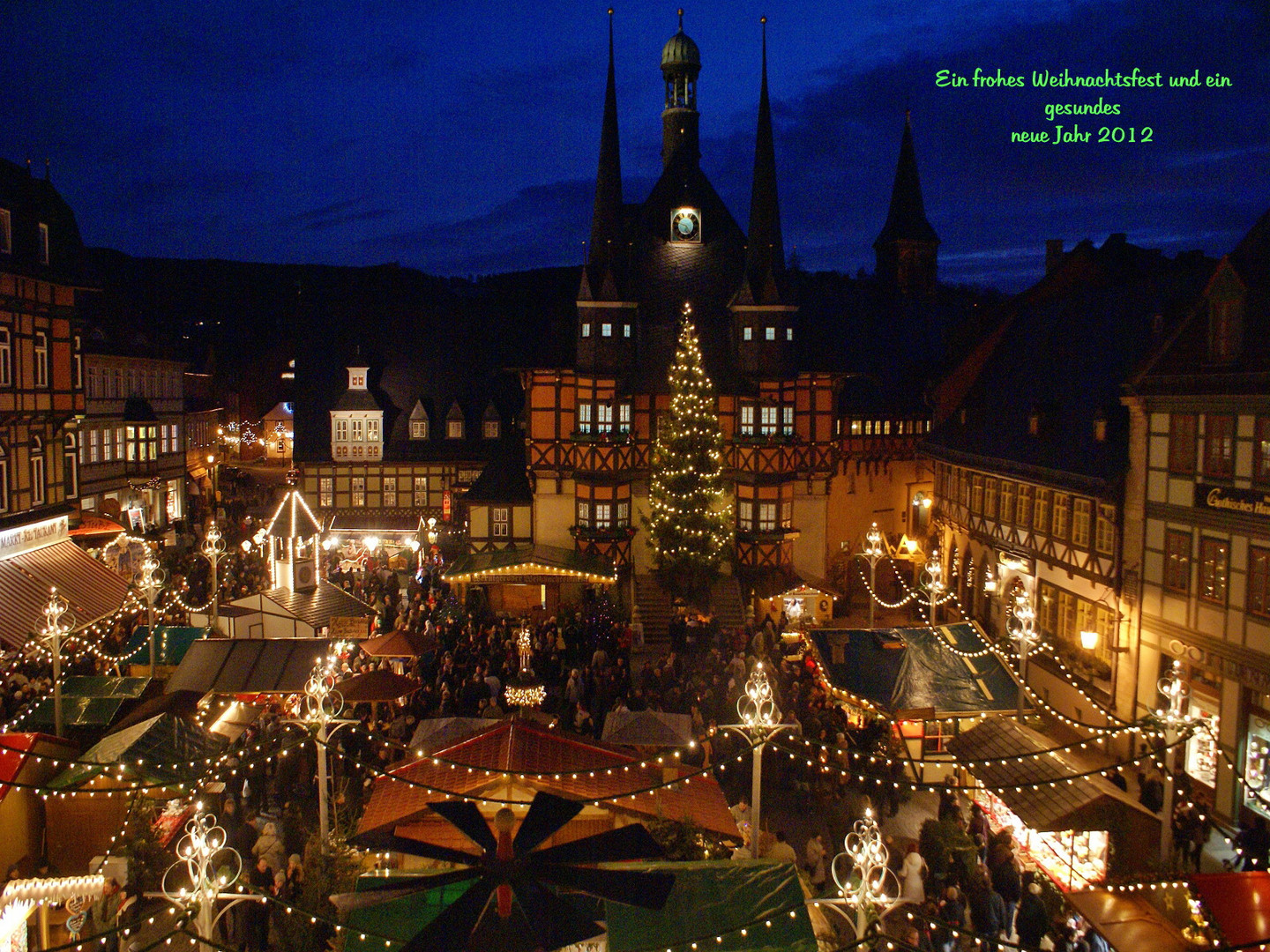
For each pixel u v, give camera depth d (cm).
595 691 2819
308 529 3338
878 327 5866
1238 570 2220
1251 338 2220
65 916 1592
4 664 2573
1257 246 2294
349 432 5784
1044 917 1578
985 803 2142
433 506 5838
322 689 1797
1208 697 2312
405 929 1317
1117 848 1730
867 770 2269
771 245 4578
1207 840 2116
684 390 4125
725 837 1662
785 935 1305
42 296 3316
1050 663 3017
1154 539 2536
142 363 5622
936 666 2492
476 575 4028
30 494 3247
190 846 1304
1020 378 3794
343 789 2184
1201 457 2356
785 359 4541
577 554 4381
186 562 4203
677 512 4084
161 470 5825
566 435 4597
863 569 4909
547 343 4641
